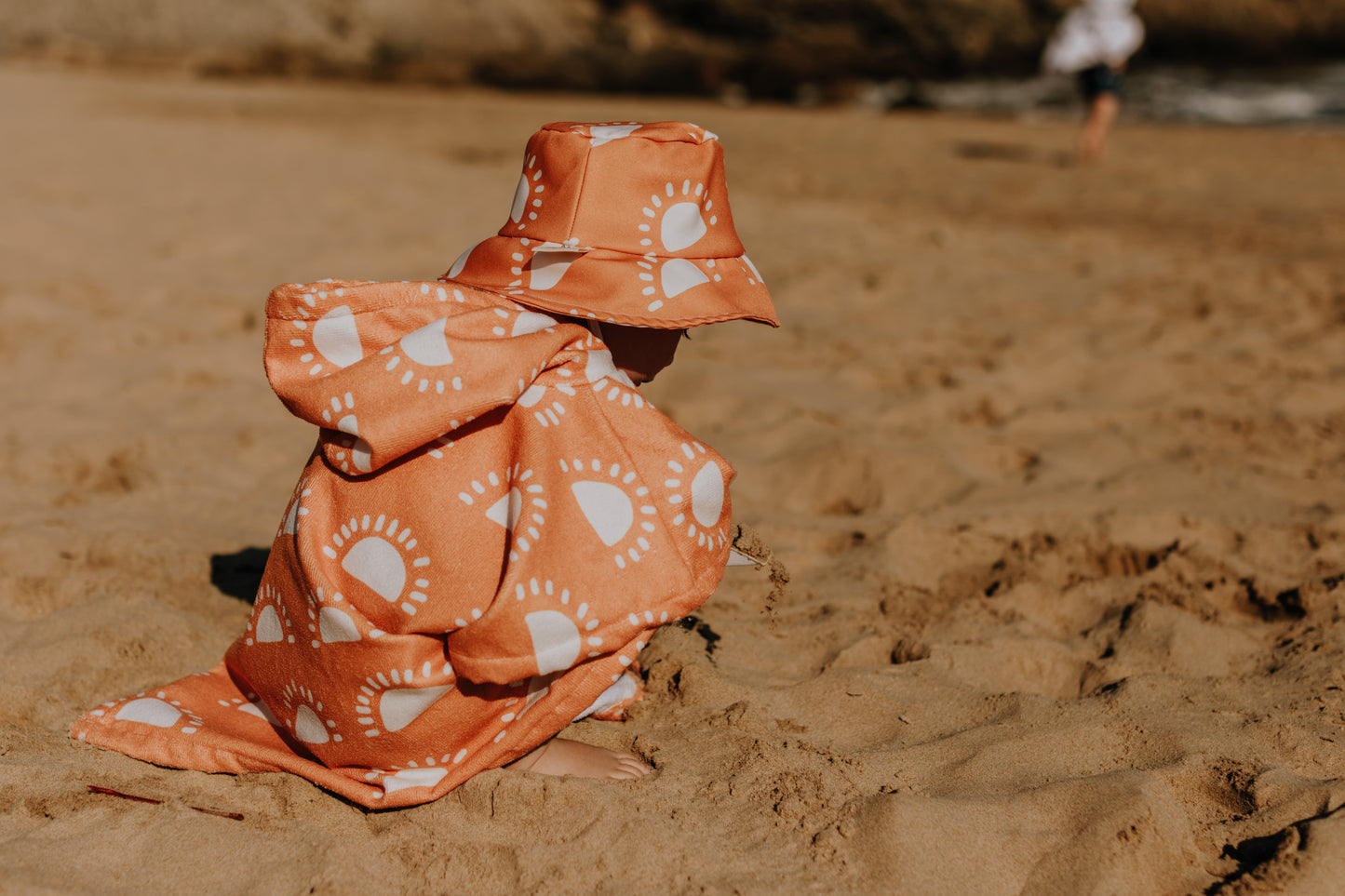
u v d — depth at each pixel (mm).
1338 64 26297
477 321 1808
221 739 2031
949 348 5020
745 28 31078
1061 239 7387
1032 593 2865
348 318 1844
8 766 2004
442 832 1859
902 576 2943
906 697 2350
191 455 3676
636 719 2273
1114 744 2158
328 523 1870
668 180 1883
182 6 26547
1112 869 1785
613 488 1837
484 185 9125
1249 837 1895
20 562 2881
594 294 1838
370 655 1797
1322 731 2180
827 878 1783
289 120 13969
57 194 7961
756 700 2311
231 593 2803
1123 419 4148
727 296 1888
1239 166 10414
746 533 2148
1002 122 15281
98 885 1728
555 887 1744
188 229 7078
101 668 2404
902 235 7461
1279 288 6004
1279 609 2789
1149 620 2648
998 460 3801
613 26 31328
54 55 22953
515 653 1770
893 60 29141
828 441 3871
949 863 1812
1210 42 27188
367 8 28297
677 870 1782
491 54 28500
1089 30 10609
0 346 4676
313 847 1831
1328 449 3836
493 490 1813
